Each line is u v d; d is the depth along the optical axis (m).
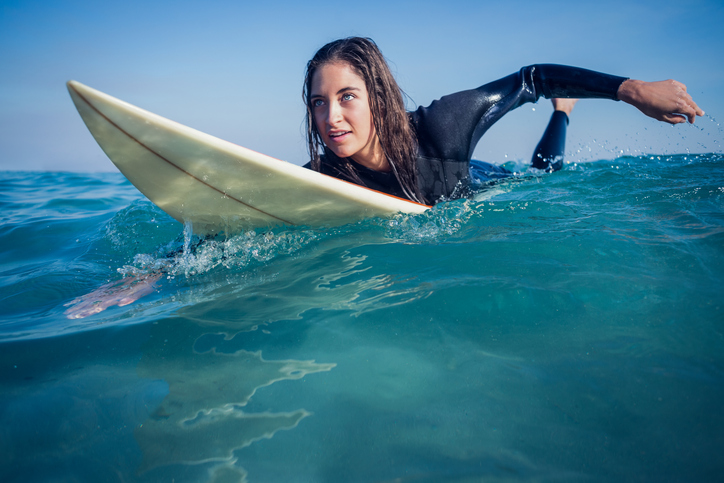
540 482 0.76
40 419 1.01
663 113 2.34
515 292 1.30
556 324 1.16
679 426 0.83
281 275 1.67
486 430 0.87
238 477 0.82
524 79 2.62
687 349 1.03
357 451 0.85
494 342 1.12
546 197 2.40
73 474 0.86
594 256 1.51
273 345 1.21
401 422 0.91
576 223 1.88
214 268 1.87
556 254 1.56
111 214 3.59
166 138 1.82
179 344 1.27
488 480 0.77
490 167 3.51
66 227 3.15
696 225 1.73
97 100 1.71
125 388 1.10
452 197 2.53
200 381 1.10
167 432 0.94
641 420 0.85
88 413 1.02
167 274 1.90
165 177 1.96
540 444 0.83
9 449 0.93
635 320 1.15
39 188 5.67
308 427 0.92
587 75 2.52
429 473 0.79
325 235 2.06
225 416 0.97
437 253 1.68
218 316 1.40
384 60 2.32
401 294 1.38
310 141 2.51
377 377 1.04
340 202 2.10
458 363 1.06
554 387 0.96
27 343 1.34
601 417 0.87
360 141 2.29
